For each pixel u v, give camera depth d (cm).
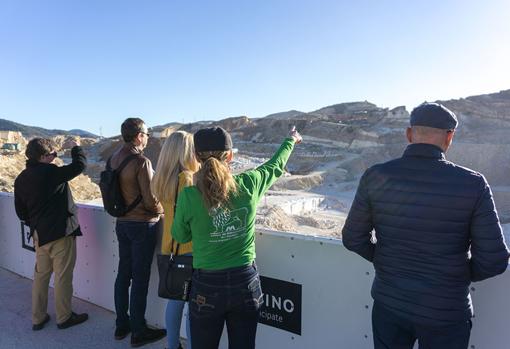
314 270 325
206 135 257
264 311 359
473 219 195
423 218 201
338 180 6438
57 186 432
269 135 10944
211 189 242
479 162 6700
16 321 467
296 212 3881
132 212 387
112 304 495
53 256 442
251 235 264
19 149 7081
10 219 639
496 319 250
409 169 208
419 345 214
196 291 256
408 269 206
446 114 209
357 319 305
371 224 228
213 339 256
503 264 194
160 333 416
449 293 199
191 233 266
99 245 503
